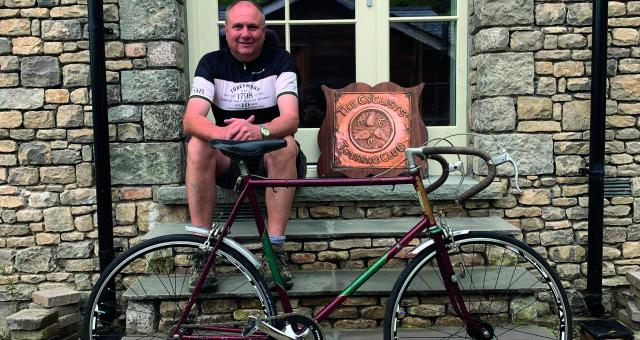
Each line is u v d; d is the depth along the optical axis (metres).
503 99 3.21
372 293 2.85
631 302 3.16
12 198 3.21
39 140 3.20
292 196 2.79
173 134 3.20
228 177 2.95
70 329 3.16
